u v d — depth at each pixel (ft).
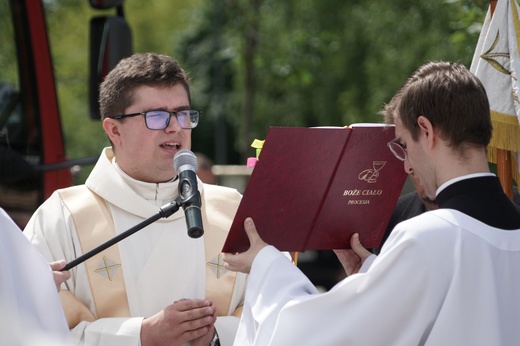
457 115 14.12
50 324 15.26
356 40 62.44
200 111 18.49
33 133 26.84
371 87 59.57
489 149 19.15
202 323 17.13
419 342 13.92
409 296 13.76
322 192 15.92
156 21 100.53
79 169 29.12
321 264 48.88
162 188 18.54
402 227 14.01
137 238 18.31
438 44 49.21
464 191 14.15
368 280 14.01
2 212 15.26
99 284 17.99
